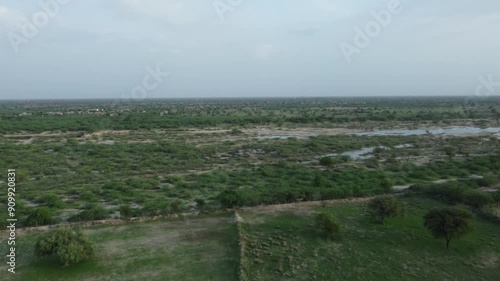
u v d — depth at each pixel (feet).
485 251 87.35
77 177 157.28
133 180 149.79
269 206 118.11
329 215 98.07
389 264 81.92
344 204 120.98
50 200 120.78
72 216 106.73
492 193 117.19
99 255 85.87
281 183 147.54
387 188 131.95
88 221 104.94
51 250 82.38
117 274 77.46
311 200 123.54
